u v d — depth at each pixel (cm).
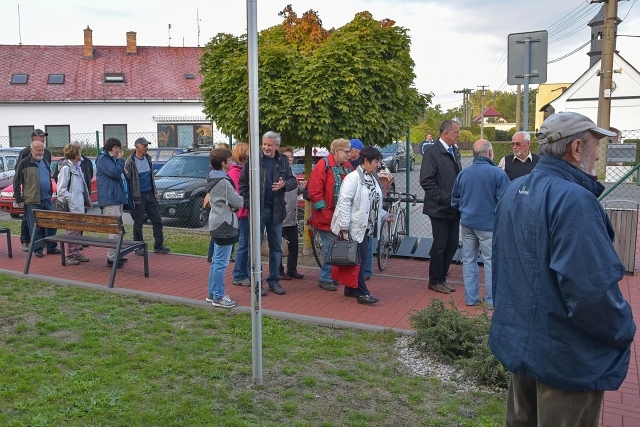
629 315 242
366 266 804
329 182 727
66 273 844
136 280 802
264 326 601
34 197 934
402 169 2622
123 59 3638
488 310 657
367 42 815
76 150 912
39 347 534
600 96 2312
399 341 563
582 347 246
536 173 265
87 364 493
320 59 800
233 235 649
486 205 648
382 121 821
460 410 426
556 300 248
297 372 487
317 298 712
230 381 468
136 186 945
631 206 908
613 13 2252
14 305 670
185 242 1093
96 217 775
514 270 264
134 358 506
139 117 3409
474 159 666
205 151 1570
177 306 675
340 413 418
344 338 571
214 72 870
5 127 3303
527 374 259
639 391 456
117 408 412
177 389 450
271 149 703
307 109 788
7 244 1052
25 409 409
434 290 750
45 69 3481
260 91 801
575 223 240
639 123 3641
